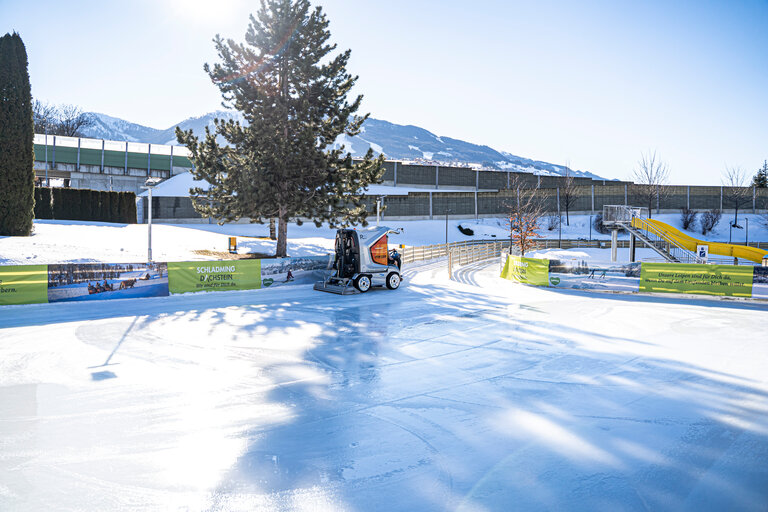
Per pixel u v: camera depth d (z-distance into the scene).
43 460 5.76
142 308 16.20
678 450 6.04
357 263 20.34
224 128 30.31
